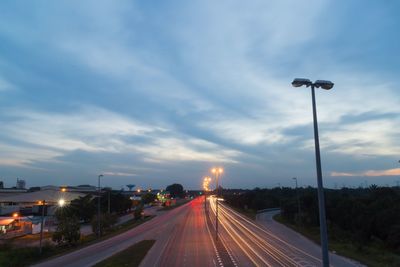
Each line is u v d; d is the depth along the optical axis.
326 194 113.50
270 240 67.00
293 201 116.69
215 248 56.72
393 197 86.88
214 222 101.88
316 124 20.69
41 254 57.47
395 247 63.88
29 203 115.50
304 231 82.94
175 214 132.25
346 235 78.94
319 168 20.39
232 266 42.28
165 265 43.53
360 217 78.00
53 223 93.81
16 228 82.00
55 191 119.88
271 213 142.12
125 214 147.38
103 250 60.03
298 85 20.89
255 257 48.44
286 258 47.62
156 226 95.31
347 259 47.44
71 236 66.25
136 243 64.56
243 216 124.69
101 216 88.69
